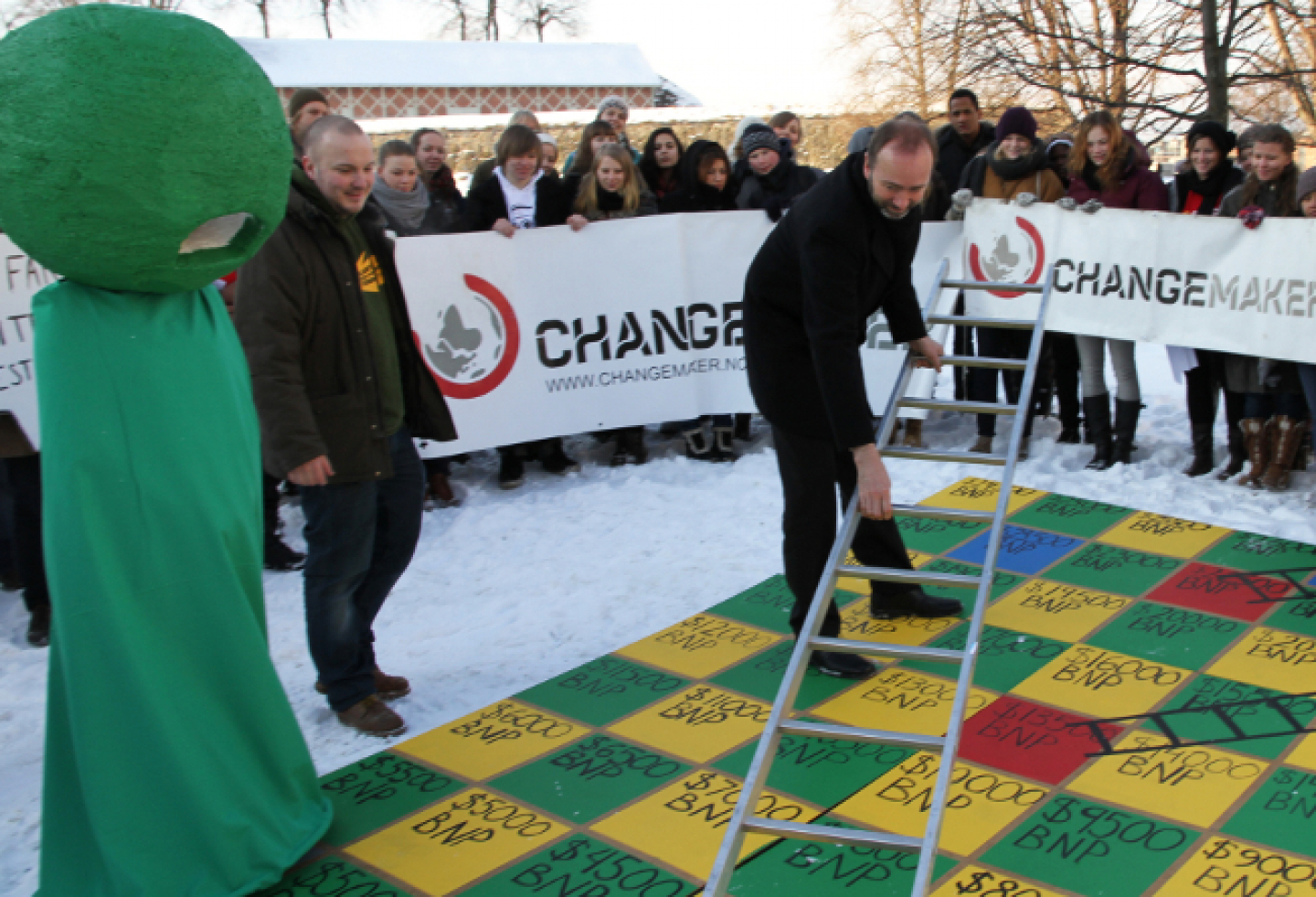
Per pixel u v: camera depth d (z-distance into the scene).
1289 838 2.62
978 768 3.01
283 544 5.00
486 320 5.67
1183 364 5.34
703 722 3.36
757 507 5.38
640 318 5.93
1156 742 3.09
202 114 2.23
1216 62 8.30
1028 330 5.75
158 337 2.42
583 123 15.33
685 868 2.64
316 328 3.09
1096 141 5.44
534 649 4.00
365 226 3.33
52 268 2.32
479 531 5.28
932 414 6.93
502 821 2.89
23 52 2.15
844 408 3.03
